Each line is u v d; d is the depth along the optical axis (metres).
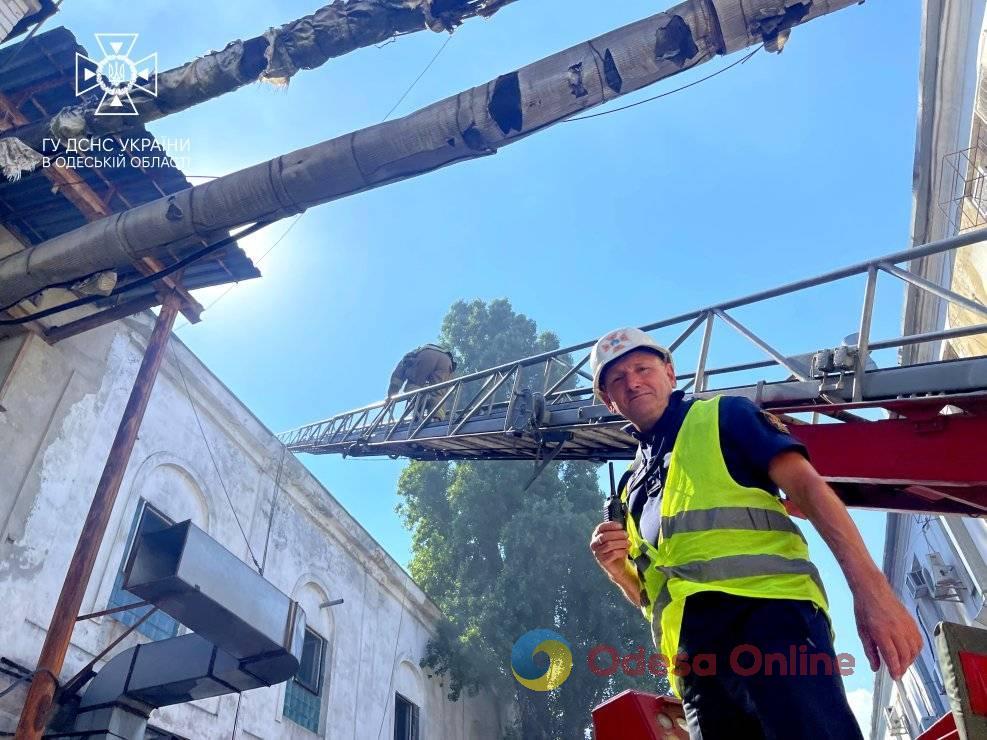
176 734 11.09
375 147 6.57
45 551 9.66
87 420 10.64
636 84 5.93
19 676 8.95
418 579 24.75
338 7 6.35
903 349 14.74
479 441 12.34
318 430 19.66
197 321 10.14
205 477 12.83
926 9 10.46
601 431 10.41
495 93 6.11
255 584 8.99
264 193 7.09
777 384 7.61
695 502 1.82
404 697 18.83
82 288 8.41
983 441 6.35
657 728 2.13
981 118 10.09
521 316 30.89
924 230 12.41
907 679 25.61
